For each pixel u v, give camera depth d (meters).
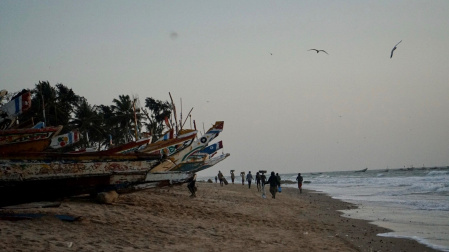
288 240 9.95
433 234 11.94
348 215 17.39
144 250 7.23
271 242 9.41
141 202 14.51
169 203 15.37
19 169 10.48
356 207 21.50
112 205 12.84
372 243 10.41
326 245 9.65
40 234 7.52
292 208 19.89
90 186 12.42
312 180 104.75
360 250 9.37
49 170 11.01
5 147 10.71
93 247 6.99
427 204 22.25
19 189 10.75
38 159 10.86
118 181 12.88
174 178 15.18
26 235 7.25
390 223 14.53
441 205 21.36
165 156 13.55
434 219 15.62
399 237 11.40
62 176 11.24
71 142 14.23
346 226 13.69
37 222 8.70
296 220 14.63
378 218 16.14
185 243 8.30
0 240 6.63
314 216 16.69
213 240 8.94
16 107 10.79
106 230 8.77
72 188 12.02
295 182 89.25
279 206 20.41
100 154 12.16
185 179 15.61
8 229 7.63
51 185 11.46
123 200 14.48
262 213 16.03
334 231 12.38
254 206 18.95
